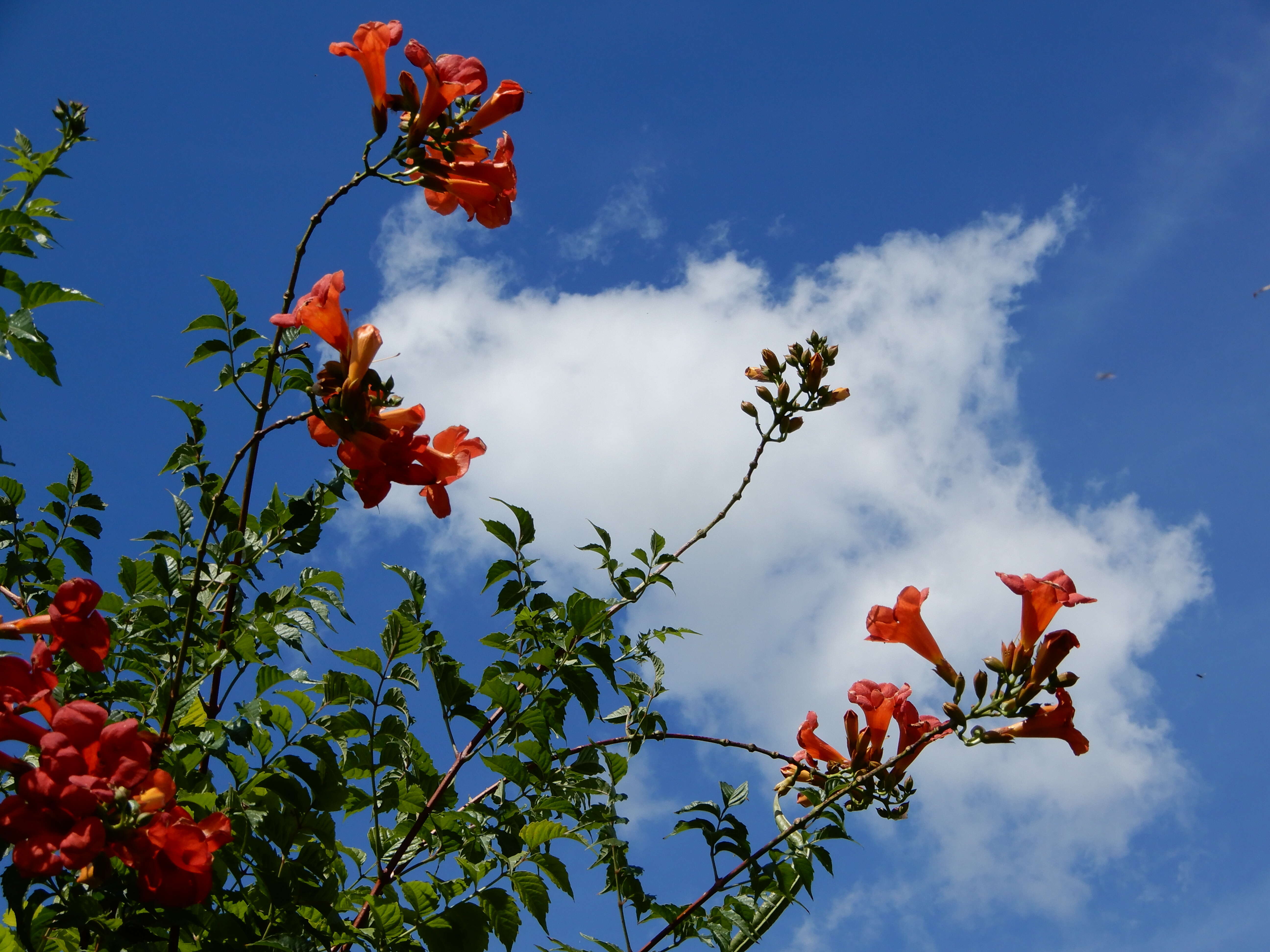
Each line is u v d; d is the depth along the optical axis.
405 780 3.09
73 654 2.44
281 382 3.05
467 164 3.01
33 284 2.54
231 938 2.60
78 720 2.06
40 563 3.40
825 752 3.88
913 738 3.58
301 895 2.69
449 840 3.15
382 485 2.96
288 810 2.82
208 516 3.35
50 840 1.94
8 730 2.12
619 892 3.50
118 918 2.53
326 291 2.83
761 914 3.41
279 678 3.06
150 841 2.10
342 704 3.13
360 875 3.21
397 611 3.11
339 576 3.34
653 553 3.87
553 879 3.26
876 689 3.69
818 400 4.45
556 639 3.29
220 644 3.00
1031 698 3.21
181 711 3.02
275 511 3.29
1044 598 3.26
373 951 2.75
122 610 3.41
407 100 2.88
